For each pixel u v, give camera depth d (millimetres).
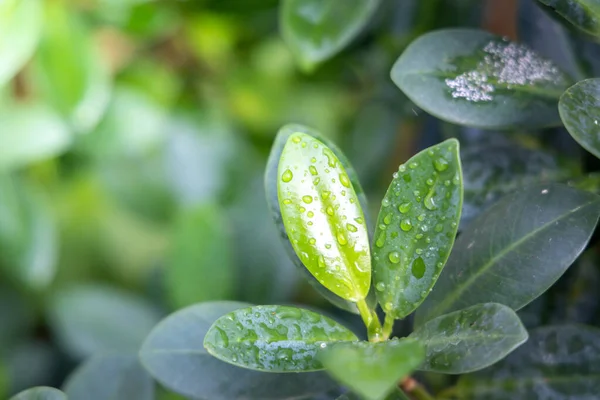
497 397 413
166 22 599
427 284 384
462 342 370
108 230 724
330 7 483
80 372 463
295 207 381
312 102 701
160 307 557
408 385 410
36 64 547
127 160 662
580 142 377
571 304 440
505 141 463
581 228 388
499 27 522
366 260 383
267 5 595
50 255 565
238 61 683
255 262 551
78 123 548
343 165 403
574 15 396
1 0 499
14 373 592
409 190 384
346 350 348
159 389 463
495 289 393
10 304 614
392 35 541
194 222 530
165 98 673
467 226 410
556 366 409
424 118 502
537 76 414
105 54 650
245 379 411
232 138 686
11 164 554
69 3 561
